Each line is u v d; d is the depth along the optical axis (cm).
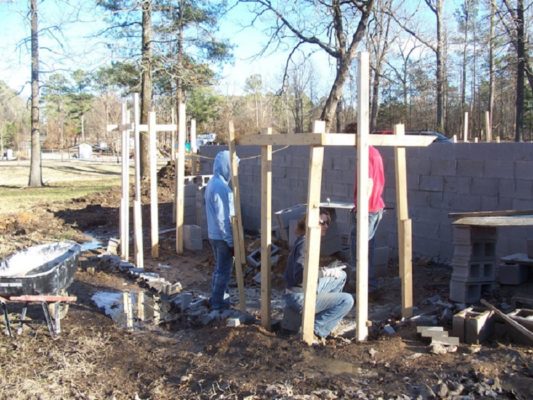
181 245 1029
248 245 984
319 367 471
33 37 2664
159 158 4738
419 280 760
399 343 519
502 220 584
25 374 497
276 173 1118
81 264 941
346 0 1983
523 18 2233
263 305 580
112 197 1889
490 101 3447
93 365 518
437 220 838
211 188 641
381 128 4544
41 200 1989
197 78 2856
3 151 6856
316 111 4584
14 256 666
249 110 5466
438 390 411
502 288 646
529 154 723
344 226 952
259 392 431
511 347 497
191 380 472
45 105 7344
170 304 704
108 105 6053
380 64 2891
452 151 811
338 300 549
